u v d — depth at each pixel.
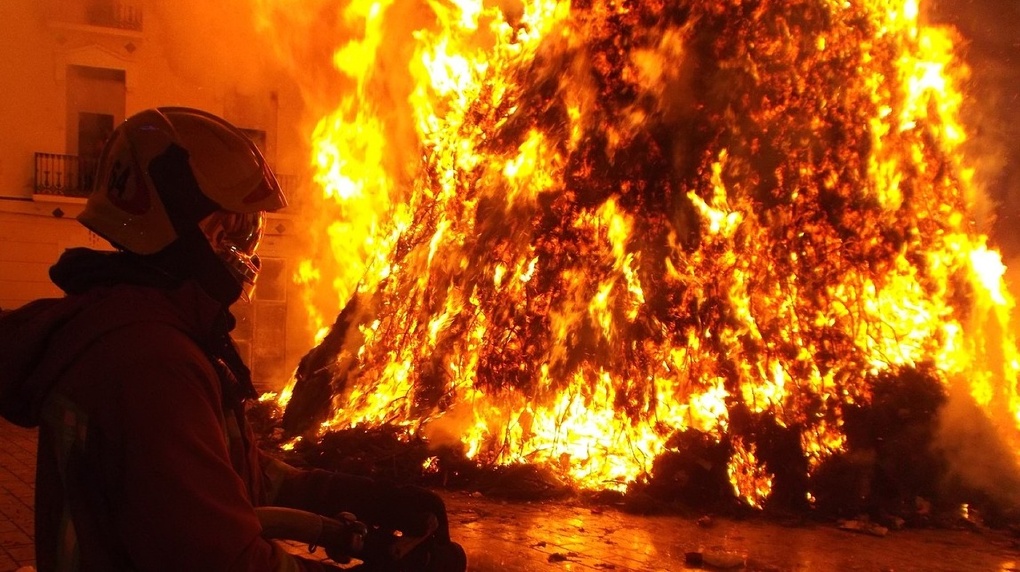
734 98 7.32
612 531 5.32
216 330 1.36
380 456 7.02
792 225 7.06
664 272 7.12
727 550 4.89
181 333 1.28
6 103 17.39
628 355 7.02
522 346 7.39
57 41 17.66
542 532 5.23
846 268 7.01
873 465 5.95
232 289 1.39
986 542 5.20
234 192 1.41
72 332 1.25
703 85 7.41
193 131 1.41
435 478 6.75
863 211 7.13
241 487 1.22
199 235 1.37
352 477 1.70
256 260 1.51
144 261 1.35
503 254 7.88
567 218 7.62
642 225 7.30
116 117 18.16
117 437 1.16
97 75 18.09
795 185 7.11
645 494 6.11
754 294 6.97
